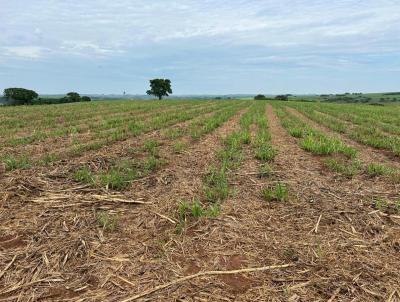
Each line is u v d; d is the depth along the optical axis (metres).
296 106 45.56
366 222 5.74
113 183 7.29
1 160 9.58
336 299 3.90
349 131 17.70
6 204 6.38
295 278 4.25
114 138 13.62
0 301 3.83
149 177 8.00
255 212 6.12
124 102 53.84
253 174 8.43
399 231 5.47
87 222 5.68
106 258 4.66
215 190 7.01
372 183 7.94
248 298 3.90
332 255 4.77
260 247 4.97
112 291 4.00
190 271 4.40
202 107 39.25
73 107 38.03
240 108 38.19
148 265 4.50
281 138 14.91
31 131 17.16
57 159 9.75
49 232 5.36
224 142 12.91
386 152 12.30
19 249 4.89
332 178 8.28
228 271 4.37
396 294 3.98
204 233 5.32
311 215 6.00
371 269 4.45
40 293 3.96
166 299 3.86
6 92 70.12
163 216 5.86
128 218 5.86
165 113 28.55
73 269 4.42
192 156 10.55
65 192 6.99
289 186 7.50
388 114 30.50
